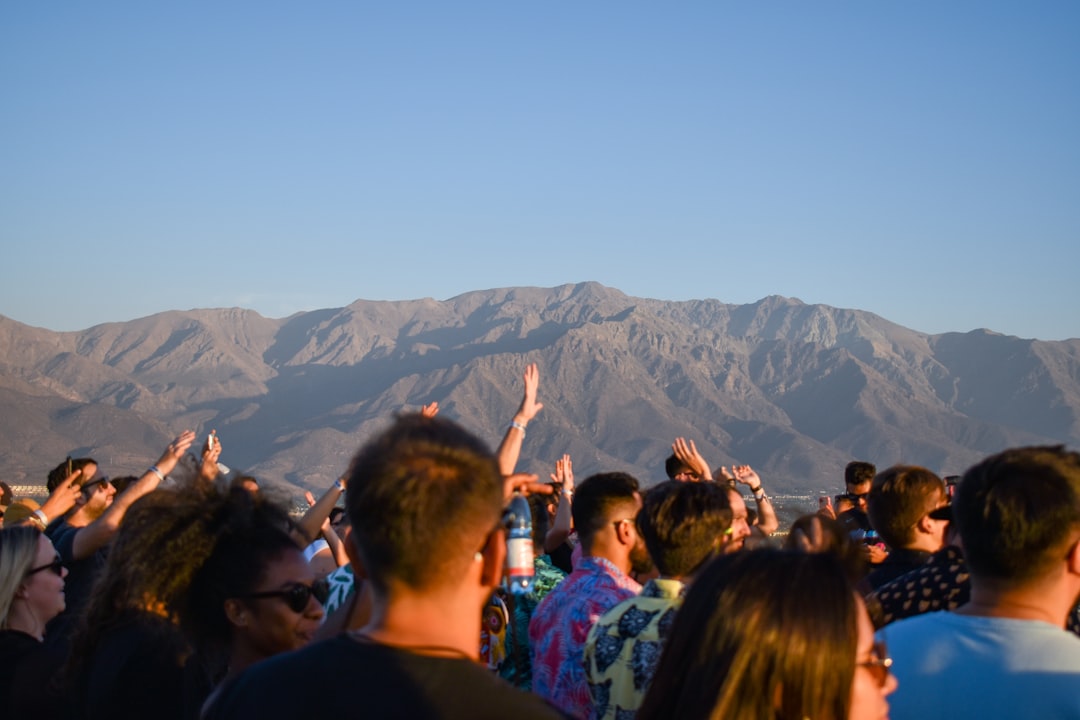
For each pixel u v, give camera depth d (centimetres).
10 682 520
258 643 462
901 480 619
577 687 554
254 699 313
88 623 505
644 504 510
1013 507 405
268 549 461
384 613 314
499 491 320
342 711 294
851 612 317
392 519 302
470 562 312
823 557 328
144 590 462
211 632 467
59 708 521
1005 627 410
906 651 430
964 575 522
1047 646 401
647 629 488
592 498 588
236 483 494
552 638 568
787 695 311
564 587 584
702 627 323
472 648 321
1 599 530
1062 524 402
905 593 535
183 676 488
